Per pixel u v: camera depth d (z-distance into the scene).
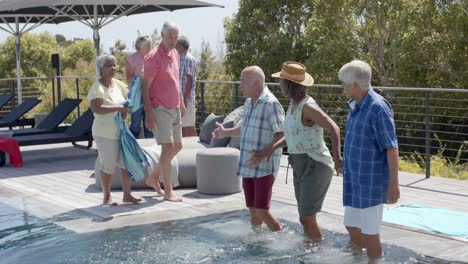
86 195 6.93
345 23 26.52
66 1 9.84
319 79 26.83
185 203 6.42
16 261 4.48
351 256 4.38
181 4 10.07
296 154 4.59
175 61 6.45
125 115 6.25
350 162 4.06
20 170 8.69
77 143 11.37
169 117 6.39
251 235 5.05
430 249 4.55
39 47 36.28
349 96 4.03
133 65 8.16
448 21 21.77
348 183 4.21
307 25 28.72
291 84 4.47
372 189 3.97
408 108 19.44
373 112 3.89
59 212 6.09
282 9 30.69
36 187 7.45
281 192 6.79
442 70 22.11
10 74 36.06
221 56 31.80
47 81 23.80
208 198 6.66
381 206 4.08
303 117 4.46
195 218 5.71
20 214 6.04
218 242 4.86
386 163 3.96
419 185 7.15
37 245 4.90
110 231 5.30
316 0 26.83
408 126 19.45
